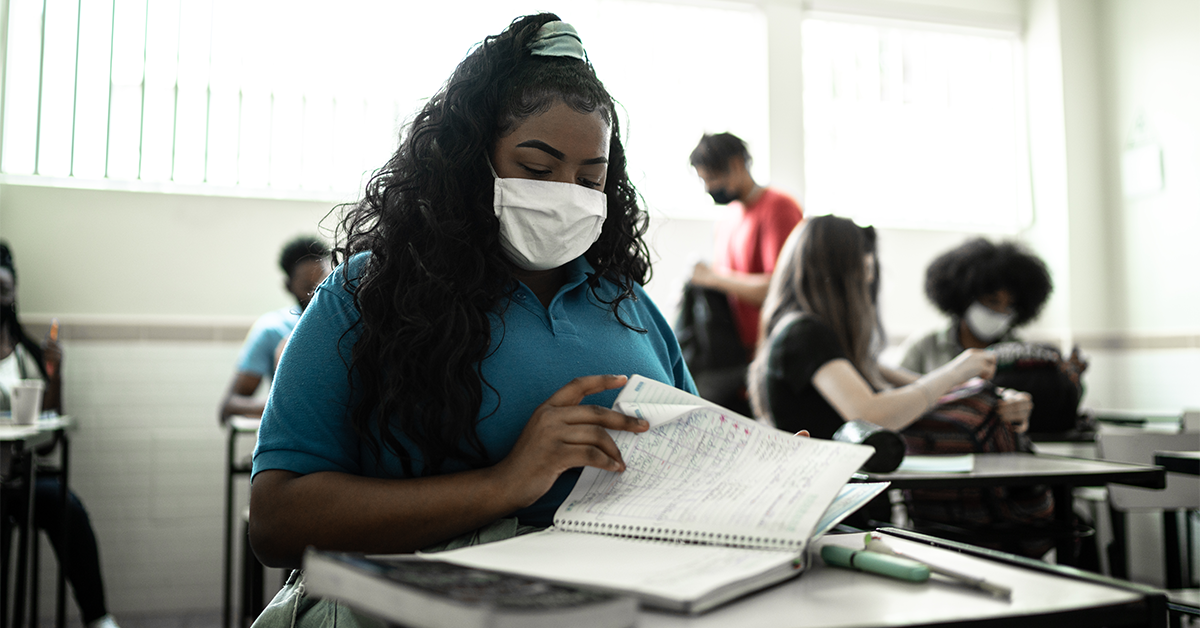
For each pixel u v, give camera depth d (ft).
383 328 2.80
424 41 12.00
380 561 1.81
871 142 13.55
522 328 2.98
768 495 2.30
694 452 2.61
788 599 1.88
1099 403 12.85
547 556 2.10
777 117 12.88
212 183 11.30
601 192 3.18
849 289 6.55
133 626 10.17
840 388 5.91
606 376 2.63
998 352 8.18
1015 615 1.75
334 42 11.75
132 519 10.80
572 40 3.13
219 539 11.03
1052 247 13.28
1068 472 4.54
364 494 2.48
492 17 12.16
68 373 10.69
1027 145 13.78
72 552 8.79
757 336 10.35
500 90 3.06
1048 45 13.39
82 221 10.81
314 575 1.78
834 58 13.46
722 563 1.99
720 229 11.58
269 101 11.51
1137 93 12.55
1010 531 5.52
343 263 3.07
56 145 10.85
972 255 9.02
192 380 11.04
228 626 9.20
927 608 1.80
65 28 10.91
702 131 12.76
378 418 2.74
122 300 10.89
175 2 11.23
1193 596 4.89
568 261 3.19
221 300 11.18
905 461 5.20
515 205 2.98
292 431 2.70
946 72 13.91
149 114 11.11
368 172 3.58
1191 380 11.55
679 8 12.77
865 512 4.42
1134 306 12.52
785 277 6.82
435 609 1.49
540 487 2.44
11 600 10.13
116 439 10.80
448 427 2.75
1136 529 11.72
